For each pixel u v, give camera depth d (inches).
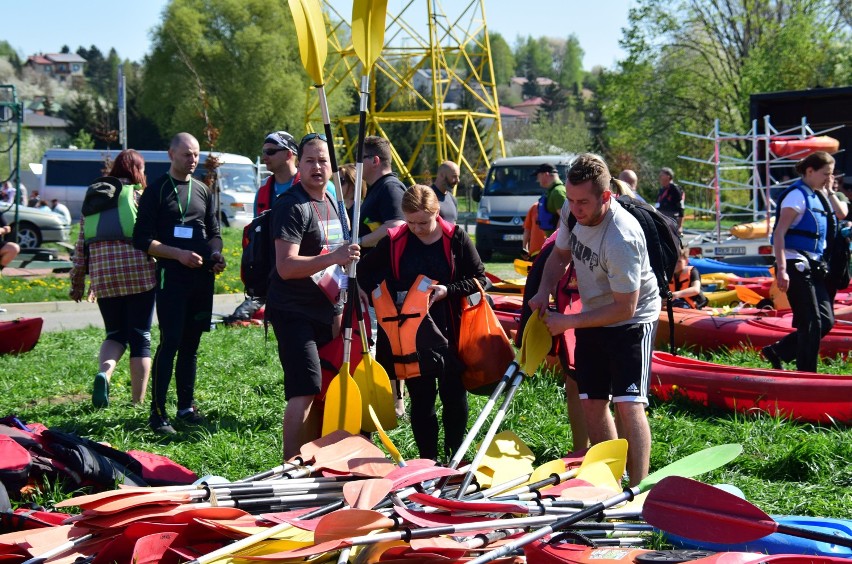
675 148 1574.8
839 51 1464.1
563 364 197.9
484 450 170.1
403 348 194.9
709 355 354.0
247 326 443.5
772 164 710.5
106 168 297.0
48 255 852.0
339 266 197.6
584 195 166.7
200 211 250.1
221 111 2276.1
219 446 222.7
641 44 1587.1
